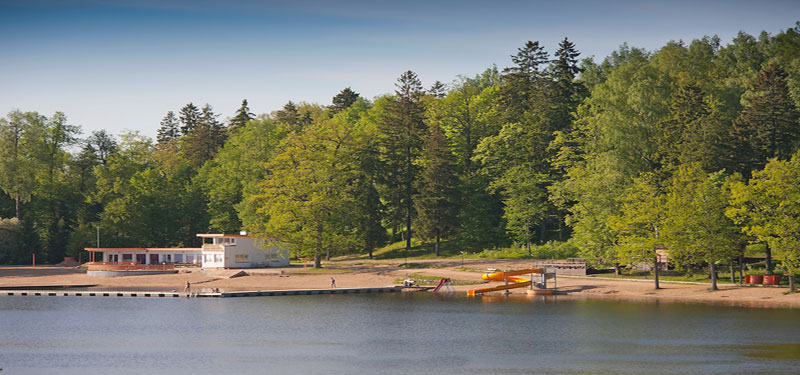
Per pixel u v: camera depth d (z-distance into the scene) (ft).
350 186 426.51
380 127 444.14
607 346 192.95
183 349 194.80
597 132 384.06
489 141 416.26
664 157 350.64
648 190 289.33
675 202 281.13
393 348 194.70
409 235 433.89
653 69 436.76
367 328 226.38
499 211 433.48
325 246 382.42
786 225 250.37
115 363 178.50
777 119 336.29
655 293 288.10
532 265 350.84
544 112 430.61
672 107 373.81
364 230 421.18
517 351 189.16
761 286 281.74
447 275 351.87
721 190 284.20
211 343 202.80
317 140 389.80
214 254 391.86
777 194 254.27
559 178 411.34
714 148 335.67
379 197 435.94
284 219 363.35
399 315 253.65
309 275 368.48
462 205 419.95
